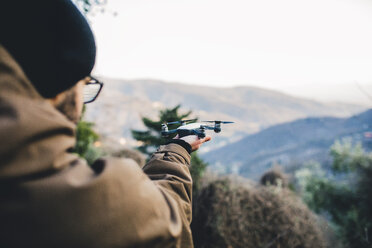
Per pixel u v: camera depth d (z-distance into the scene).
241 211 3.44
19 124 0.28
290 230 3.45
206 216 3.36
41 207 0.29
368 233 5.14
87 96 0.53
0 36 0.34
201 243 3.29
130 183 0.38
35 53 0.35
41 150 0.30
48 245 0.29
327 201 6.98
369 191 6.29
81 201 0.31
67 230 0.30
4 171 0.27
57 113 0.35
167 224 0.40
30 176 0.29
